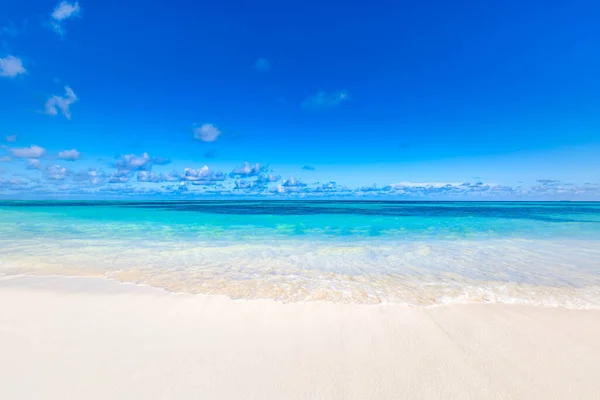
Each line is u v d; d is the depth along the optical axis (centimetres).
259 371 326
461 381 316
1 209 2791
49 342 375
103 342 378
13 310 471
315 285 632
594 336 412
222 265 801
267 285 629
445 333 416
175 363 337
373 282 658
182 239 1202
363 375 324
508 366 342
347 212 2808
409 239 1240
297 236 1312
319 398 290
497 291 598
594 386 309
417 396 296
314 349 372
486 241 1191
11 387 294
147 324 430
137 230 1439
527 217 2302
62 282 629
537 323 450
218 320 448
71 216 2095
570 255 940
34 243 1074
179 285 621
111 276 683
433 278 693
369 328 429
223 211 2772
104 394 288
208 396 289
